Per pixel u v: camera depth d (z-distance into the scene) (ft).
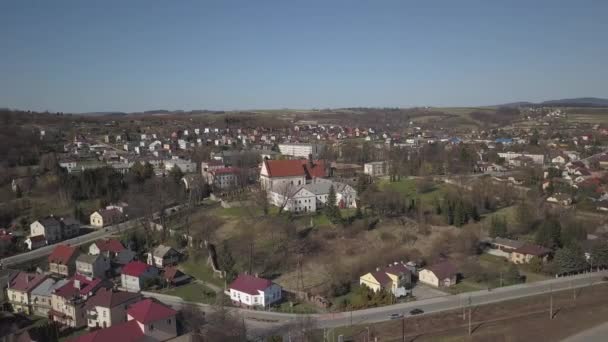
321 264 393.09
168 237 468.34
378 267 376.48
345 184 536.83
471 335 272.51
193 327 282.77
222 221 492.95
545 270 374.84
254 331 282.97
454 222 473.26
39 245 470.80
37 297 330.75
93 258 393.50
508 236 443.32
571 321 291.79
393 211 498.69
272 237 434.30
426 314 302.04
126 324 259.60
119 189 615.57
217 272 386.93
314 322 289.74
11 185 621.31
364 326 285.64
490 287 349.20
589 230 449.89
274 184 554.46
